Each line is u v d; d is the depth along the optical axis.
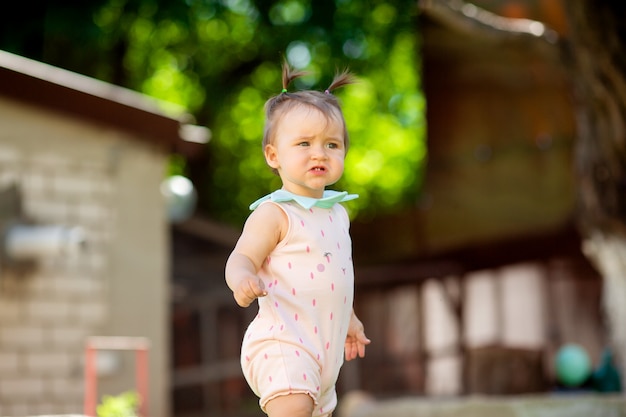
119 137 15.70
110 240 15.44
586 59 12.66
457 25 14.09
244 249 4.68
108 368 14.77
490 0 19.83
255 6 28.02
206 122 29.03
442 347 23.91
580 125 14.02
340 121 4.85
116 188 15.62
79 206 15.28
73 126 15.38
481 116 22.50
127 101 15.64
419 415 12.06
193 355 22.72
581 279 23.48
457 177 22.78
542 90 21.92
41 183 15.02
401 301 24.36
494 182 22.42
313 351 4.67
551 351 23.55
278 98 4.92
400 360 24.09
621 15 12.06
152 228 15.82
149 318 15.59
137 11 26.64
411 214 23.48
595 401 11.06
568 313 23.50
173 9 26.83
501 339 23.81
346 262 4.86
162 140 15.95
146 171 15.91
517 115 22.19
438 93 22.84
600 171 13.69
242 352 4.78
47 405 14.55
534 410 11.08
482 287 23.94
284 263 4.74
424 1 14.23
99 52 26.81
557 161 21.81
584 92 13.18
